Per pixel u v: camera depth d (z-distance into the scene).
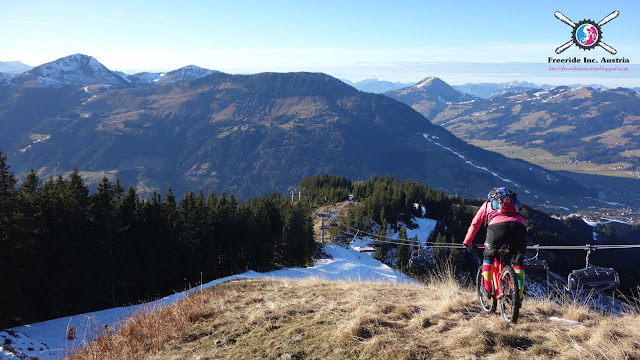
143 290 47.06
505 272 4.63
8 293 33.59
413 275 55.75
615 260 114.69
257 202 72.12
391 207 111.50
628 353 3.76
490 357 4.04
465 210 140.75
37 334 13.30
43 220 37.97
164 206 52.59
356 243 90.25
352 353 4.61
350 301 6.84
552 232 141.88
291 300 7.75
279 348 5.23
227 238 59.81
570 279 6.99
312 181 183.00
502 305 4.89
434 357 4.20
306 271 50.94
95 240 40.66
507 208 4.67
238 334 6.15
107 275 41.72
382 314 5.74
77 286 39.75
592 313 5.23
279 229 72.56
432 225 122.19
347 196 139.62
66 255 39.06
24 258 35.03
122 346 6.42
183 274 50.06
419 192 144.00
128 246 45.38
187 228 50.22
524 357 3.98
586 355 3.80
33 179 42.34
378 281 10.53
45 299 38.00
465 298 6.18
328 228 95.44
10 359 10.46
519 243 4.57
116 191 48.69
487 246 4.87
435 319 5.34
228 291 10.32
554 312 5.42
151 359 5.72
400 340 4.68
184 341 6.31
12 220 33.72
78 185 41.38
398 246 72.44
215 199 63.53
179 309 8.02
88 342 7.30
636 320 4.69
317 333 5.50
